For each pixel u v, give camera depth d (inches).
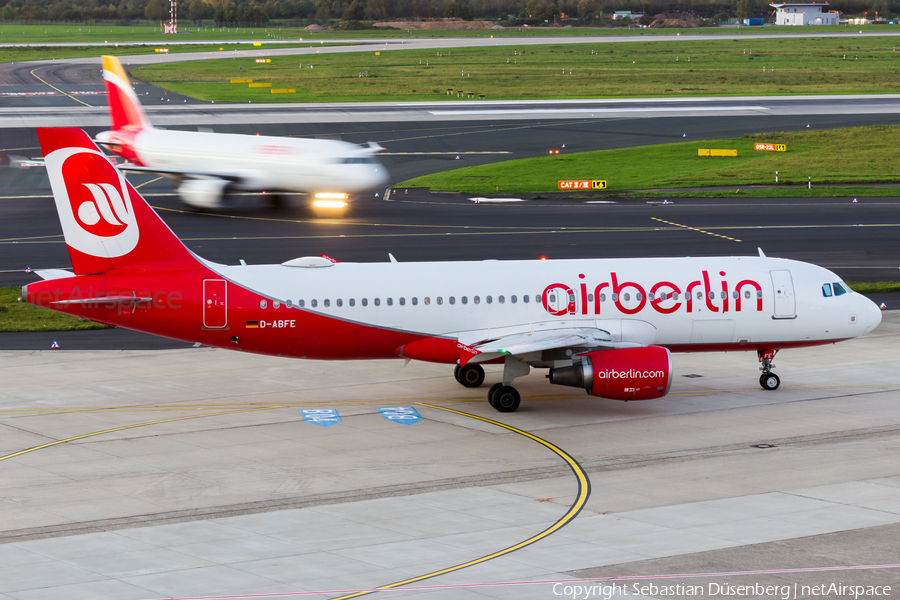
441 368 6446.9
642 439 4847.4
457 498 3986.2
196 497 4020.7
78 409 5442.9
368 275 5472.4
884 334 7239.2
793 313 5679.1
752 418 5206.7
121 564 3284.9
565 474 4301.2
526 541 3467.0
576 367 5098.4
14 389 5876.0
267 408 5477.4
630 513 3767.2
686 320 5600.4
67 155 5078.7
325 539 3518.7
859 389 5797.2
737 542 3415.4
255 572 3196.4
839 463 4389.8
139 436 4928.6
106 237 5191.9
